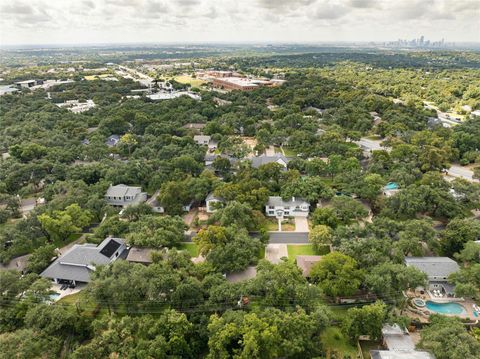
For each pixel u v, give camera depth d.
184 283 59.59
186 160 117.00
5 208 95.00
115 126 166.50
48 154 127.00
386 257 67.62
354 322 53.97
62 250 80.50
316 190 98.88
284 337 49.69
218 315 57.44
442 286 66.31
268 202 96.56
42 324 53.47
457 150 138.88
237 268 68.31
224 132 166.38
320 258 71.94
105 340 50.28
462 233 75.75
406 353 49.53
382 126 168.75
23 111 188.88
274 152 148.75
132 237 77.44
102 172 112.06
